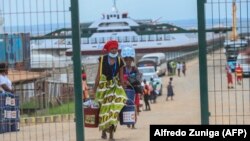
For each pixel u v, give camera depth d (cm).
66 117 2353
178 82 6838
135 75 2266
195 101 4153
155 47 14088
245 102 2377
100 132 1938
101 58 1705
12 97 2102
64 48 1683
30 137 1836
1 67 1908
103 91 1703
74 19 1425
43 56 1847
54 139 1788
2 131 2036
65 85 2436
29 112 2258
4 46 1764
